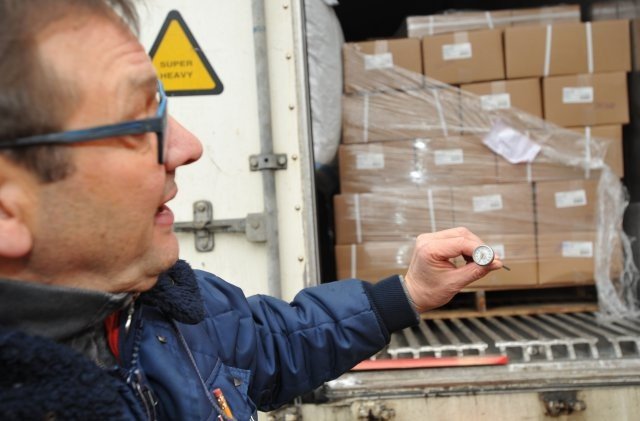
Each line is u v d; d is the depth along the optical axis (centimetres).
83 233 64
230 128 182
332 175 255
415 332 216
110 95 62
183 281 83
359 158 234
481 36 231
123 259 68
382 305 106
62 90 59
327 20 225
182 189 182
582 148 227
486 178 229
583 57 229
